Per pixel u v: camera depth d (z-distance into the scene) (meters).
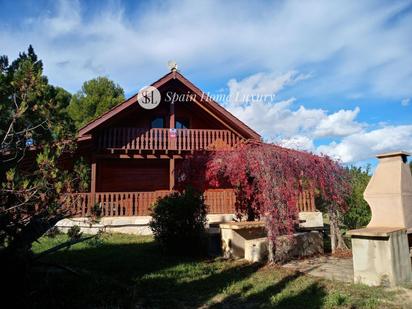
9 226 5.14
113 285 5.88
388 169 6.84
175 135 16.09
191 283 6.40
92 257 8.49
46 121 6.03
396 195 6.53
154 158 16.34
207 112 17.34
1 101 5.73
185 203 9.39
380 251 5.97
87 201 13.16
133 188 17.75
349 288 5.83
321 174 9.17
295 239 9.01
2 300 4.41
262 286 6.14
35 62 6.30
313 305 5.03
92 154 15.34
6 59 6.34
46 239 10.63
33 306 4.64
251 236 9.66
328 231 15.11
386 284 5.85
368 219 12.35
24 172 5.74
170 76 15.84
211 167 9.62
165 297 5.60
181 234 9.20
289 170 8.32
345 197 10.15
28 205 5.47
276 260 8.27
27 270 4.83
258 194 8.44
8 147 5.71
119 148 15.33
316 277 6.69
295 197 8.34
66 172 5.88
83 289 5.54
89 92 32.41
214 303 5.34
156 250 9.64
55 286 5.52
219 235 10.47
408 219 6.50
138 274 6.98
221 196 13.86
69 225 12.54
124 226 13.16
